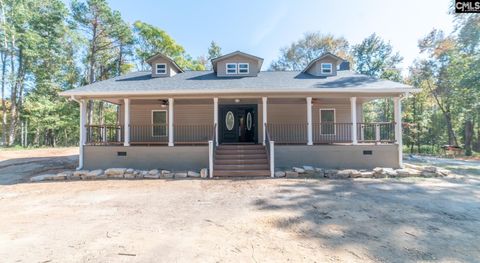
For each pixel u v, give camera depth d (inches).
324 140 507.5
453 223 164.4
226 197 239.6
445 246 130.0
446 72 820.6
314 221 169.9
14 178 349.4
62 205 215.6
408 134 938.1
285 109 515.8
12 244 135.4
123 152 394.6
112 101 491.2
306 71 540.7
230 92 392.8
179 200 229.8
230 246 131.0
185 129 509.4
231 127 514.9
